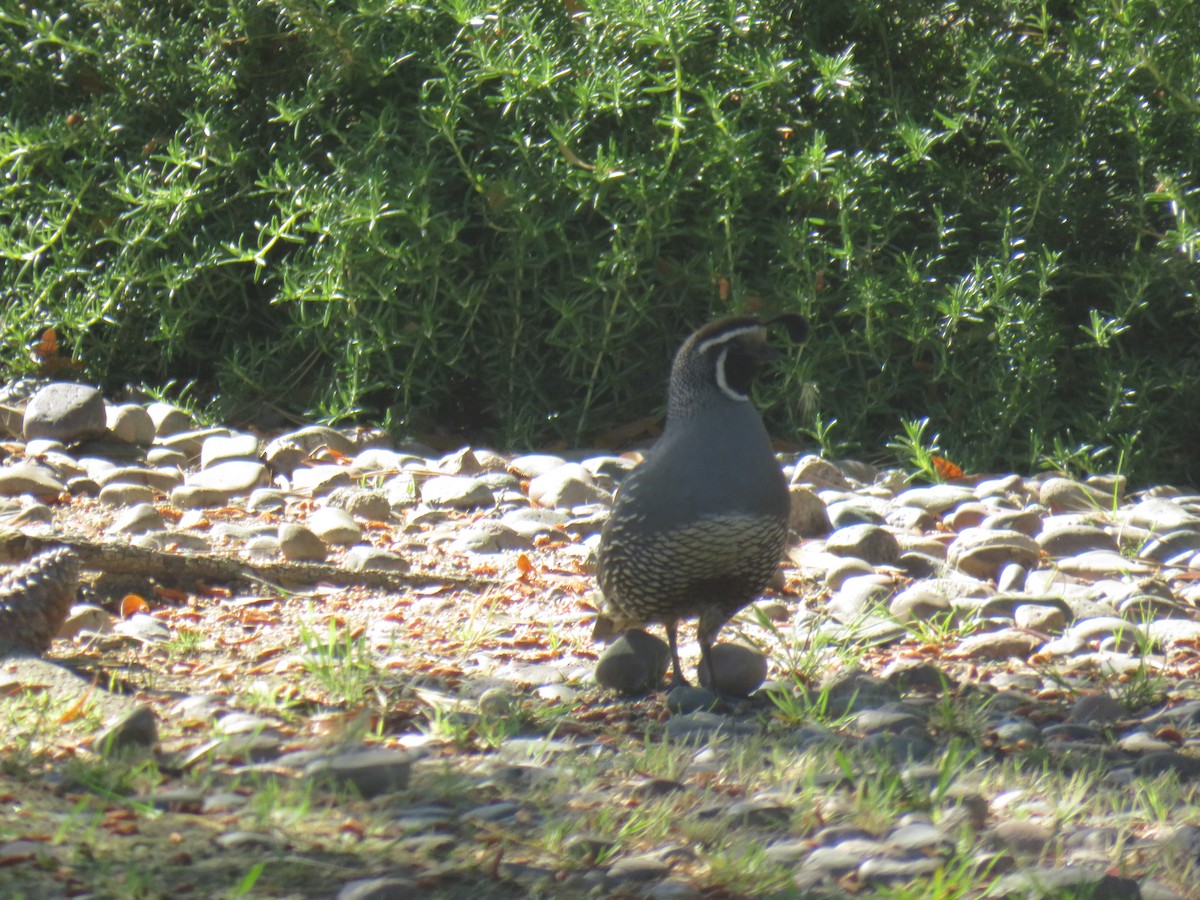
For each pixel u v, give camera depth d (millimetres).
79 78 14742
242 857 4898
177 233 13992
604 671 7496
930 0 14281
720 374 7176
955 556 10320
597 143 13844
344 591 9266
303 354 14445
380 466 12320
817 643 8102
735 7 13758
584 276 13555
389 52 13883
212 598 8945
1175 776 6105
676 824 5383
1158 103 14008
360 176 13195
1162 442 13641
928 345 13602
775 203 14016
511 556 10172
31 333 14016
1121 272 13570
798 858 5133
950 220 13992
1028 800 5805
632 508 7309
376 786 5656
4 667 6820
